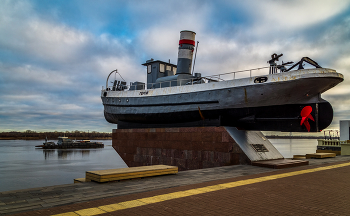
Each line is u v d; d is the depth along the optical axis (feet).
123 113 78.38
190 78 67.87
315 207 22.08
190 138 60.49
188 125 67.21
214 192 27.02
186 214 19.66
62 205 21.57
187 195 25.57
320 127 53.01
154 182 32.17
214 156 55.31
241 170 43.24
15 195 24.76
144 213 19.72
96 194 25.45
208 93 59.00
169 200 23.57
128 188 28.48
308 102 51.29
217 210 20.81
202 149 57.77
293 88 48.96
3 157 229.04
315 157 67.97
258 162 48.65
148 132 70.95
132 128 80.94
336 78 47.44
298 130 55.42
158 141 67.92
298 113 52.13
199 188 28.86
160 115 69.00
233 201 23.59
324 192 27.76
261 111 54.60
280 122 57.41
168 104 66.44
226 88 56.18
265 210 21.02
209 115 60.54
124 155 77.56
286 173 40.50
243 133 57.26
